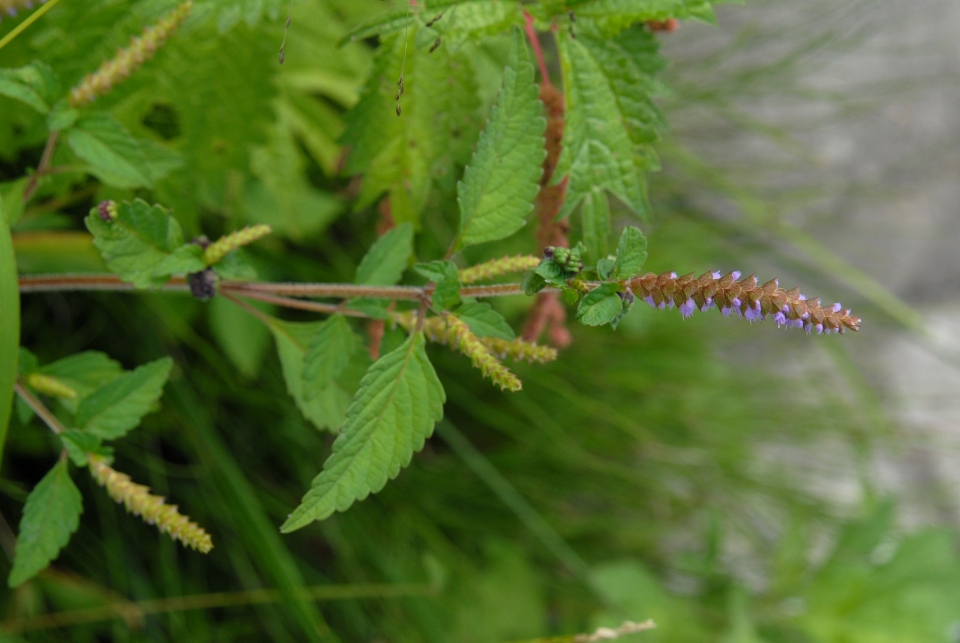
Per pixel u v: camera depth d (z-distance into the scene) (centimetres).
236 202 83
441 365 94
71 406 75
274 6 76
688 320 102
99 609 85
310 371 75
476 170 73
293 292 74
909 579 89
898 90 120
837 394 113
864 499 97
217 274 74
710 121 112
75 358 75
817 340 112
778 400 108
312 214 87
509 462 96
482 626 91
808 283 117
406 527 96
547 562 102
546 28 76
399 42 77
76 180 78
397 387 72
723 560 108
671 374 100
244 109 79
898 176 130
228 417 91
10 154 79
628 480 101
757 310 70
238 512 85
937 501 122
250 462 92
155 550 88
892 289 131
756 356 120
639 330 95
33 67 74
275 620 91
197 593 88
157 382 74
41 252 82
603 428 99
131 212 73
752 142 120
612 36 76
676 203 102
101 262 82
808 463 116
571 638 80
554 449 96
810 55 115
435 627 91
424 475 96
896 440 108
